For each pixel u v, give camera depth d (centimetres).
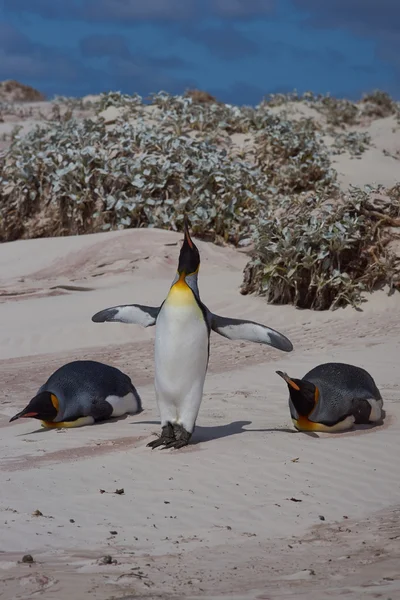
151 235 2366
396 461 873
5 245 2436
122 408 1104
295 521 701
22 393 1270
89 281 2095
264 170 2988
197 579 534
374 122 4038
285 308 1834
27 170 2769
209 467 851
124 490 779
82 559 588
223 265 2238
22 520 687
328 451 902
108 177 2680
